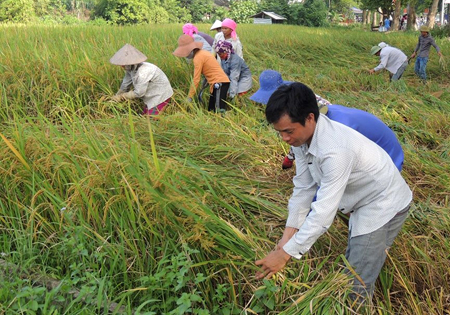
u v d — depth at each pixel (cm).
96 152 357
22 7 2852
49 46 762
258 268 291
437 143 571
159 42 896
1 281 286
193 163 407
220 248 299
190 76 699
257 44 1263
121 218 317
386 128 318
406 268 326
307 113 230
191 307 291
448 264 330
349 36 1541
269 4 3647
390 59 938
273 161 452
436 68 1147
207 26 1769
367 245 264
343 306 268
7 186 354
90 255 308
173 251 308
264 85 402
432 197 429
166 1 3622
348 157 238
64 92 602
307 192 271
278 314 268
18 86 569
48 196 333
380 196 259
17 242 318
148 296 287
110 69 655
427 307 301
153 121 506
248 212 348
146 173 318
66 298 280
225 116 554
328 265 320
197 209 302
